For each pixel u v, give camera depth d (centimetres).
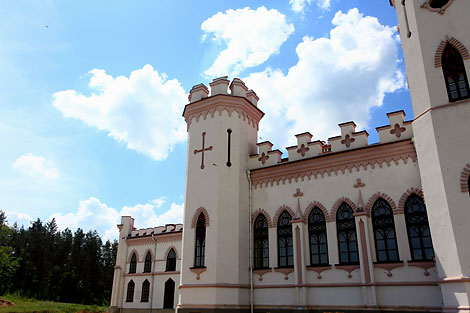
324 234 1895
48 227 10106
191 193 2188
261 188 2167
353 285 1716
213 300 1873
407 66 1700
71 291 8481
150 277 3906
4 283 7481
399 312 1591
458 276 1302
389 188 1758
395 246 1692
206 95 2430
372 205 1789
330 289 1773
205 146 2239
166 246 3916
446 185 1412
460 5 1566
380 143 1830
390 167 1784
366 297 1661
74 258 9231
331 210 1889
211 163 2173
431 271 1570
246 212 2142
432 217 1452
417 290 1578
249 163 2269
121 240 4312
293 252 1914
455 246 1335
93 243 9456
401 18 1767
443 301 1359
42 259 8719
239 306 1902
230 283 1930
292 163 2072
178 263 3747
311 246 1917
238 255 1998
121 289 4128
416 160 1722
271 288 1938
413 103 1638
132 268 4159
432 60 1574
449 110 1482
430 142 1507
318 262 1870
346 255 1803
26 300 7075
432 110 1520
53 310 5169
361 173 1856
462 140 1423
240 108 2297
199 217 2120
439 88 1532
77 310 5453
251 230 2112
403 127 1795
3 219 9031
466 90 1492
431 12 1628
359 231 1750
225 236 2009
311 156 2048
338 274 1777
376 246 1736
